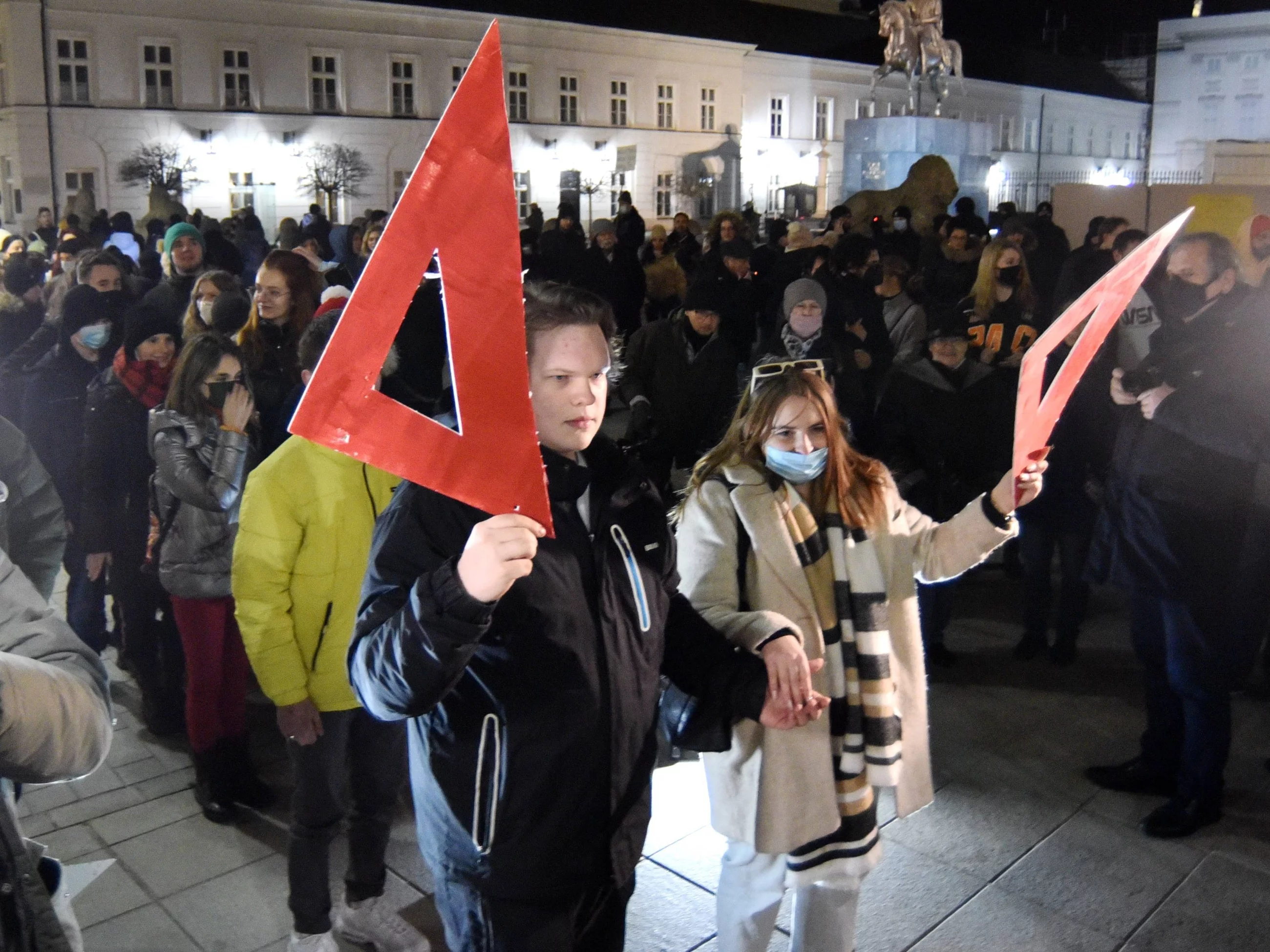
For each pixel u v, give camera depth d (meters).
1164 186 8.27
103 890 3.33
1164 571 3.45
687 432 5.21
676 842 3.59
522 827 1.82
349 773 2.89
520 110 35.09
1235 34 52.91
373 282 1.26
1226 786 3.89
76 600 4.92
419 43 32.84
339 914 3.07
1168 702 3.77
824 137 44.16
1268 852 3.48
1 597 1.48
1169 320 3.43
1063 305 6.04
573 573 1.83
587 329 1.81
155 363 4.20
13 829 1.39
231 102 30.19
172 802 3.85
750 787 2.34
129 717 4.52
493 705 1.81
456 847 1.86
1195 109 54.78
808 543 2.35
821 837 2.35
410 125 33.00
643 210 38.72
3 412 5.60
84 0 27.70
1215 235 3.32
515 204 1.34
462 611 1.50
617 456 1.97
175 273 5.89
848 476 2.40
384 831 2.94
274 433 4.01
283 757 4.18
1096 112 57.91
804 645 2.33
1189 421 3.28
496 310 1.35
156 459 3.51
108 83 28.34
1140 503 3.50
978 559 2.38
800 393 2.34
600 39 36.56
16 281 7.80
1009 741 4.26
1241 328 3.24
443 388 2.67
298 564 2.66
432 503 1.77
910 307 6.61
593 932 1.98
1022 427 2.14
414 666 1.55
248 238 12.95
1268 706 4.56
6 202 28.62
